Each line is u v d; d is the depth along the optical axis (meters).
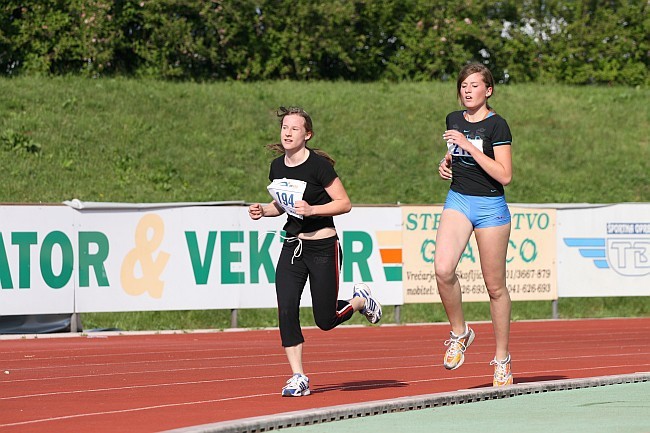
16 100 28.69
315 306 9.33
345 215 19.86
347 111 32.50
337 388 10.18
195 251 18.80
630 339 17.33
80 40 33.12
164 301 18.55
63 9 33.56
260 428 7.09
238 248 19.14
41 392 9.97
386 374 11.75
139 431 7.23
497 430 7.11
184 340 17.30
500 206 9.45
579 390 9.45
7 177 24.52
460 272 20.66
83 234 18.05
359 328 19.97
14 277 17.56
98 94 30.41
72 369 12.41
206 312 20.62
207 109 30.92
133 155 27.20
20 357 14.06
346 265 19.83
